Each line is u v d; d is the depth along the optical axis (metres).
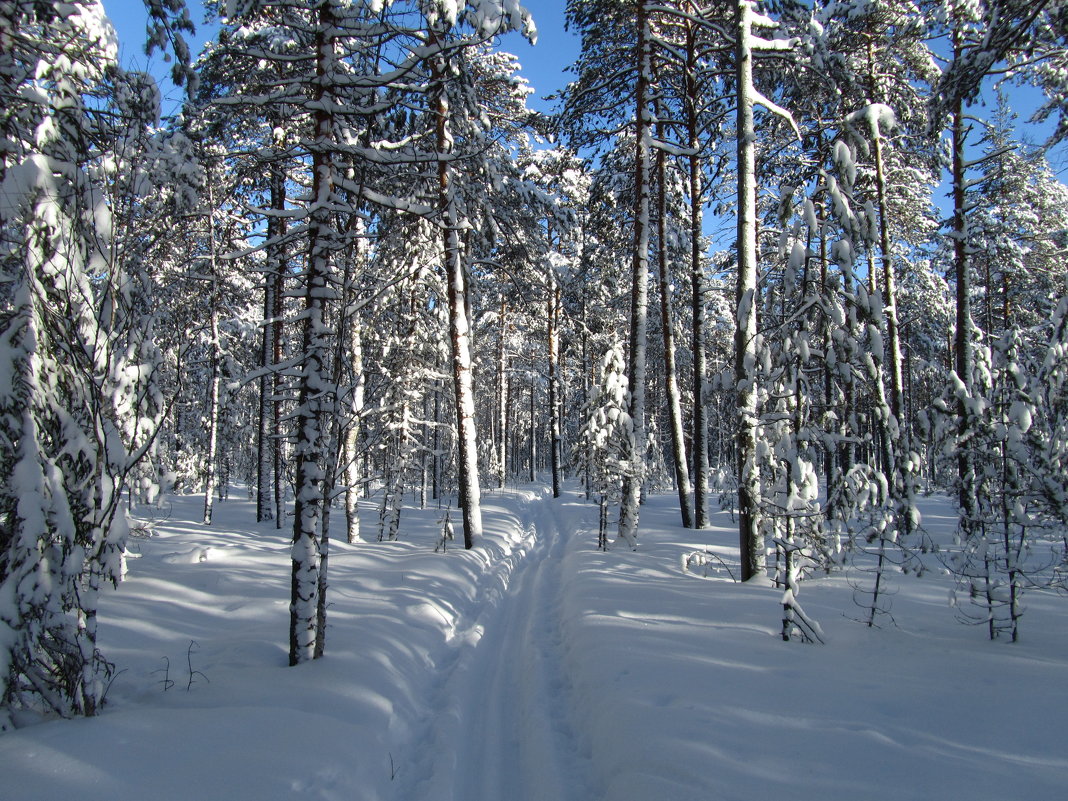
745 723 3.74
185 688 4.43
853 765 3.16
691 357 22.47
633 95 13.06
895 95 11.85
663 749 3.44
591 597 7.41
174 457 17.56
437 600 7.42
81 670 3.79
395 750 4.04
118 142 4.26
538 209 13.21
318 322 5.39
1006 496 5.20
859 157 11.35
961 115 11.41
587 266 17.73
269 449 16.75
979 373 8.40
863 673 4.50
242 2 5.43
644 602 7.01
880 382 5.77
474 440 12.02
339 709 4.10
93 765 3.04
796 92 10.95
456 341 11.99
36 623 3.62
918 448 6.33
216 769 3.11
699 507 13.49
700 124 14.07
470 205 12.23
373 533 14.33
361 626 6.00
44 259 3.78
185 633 5.95
